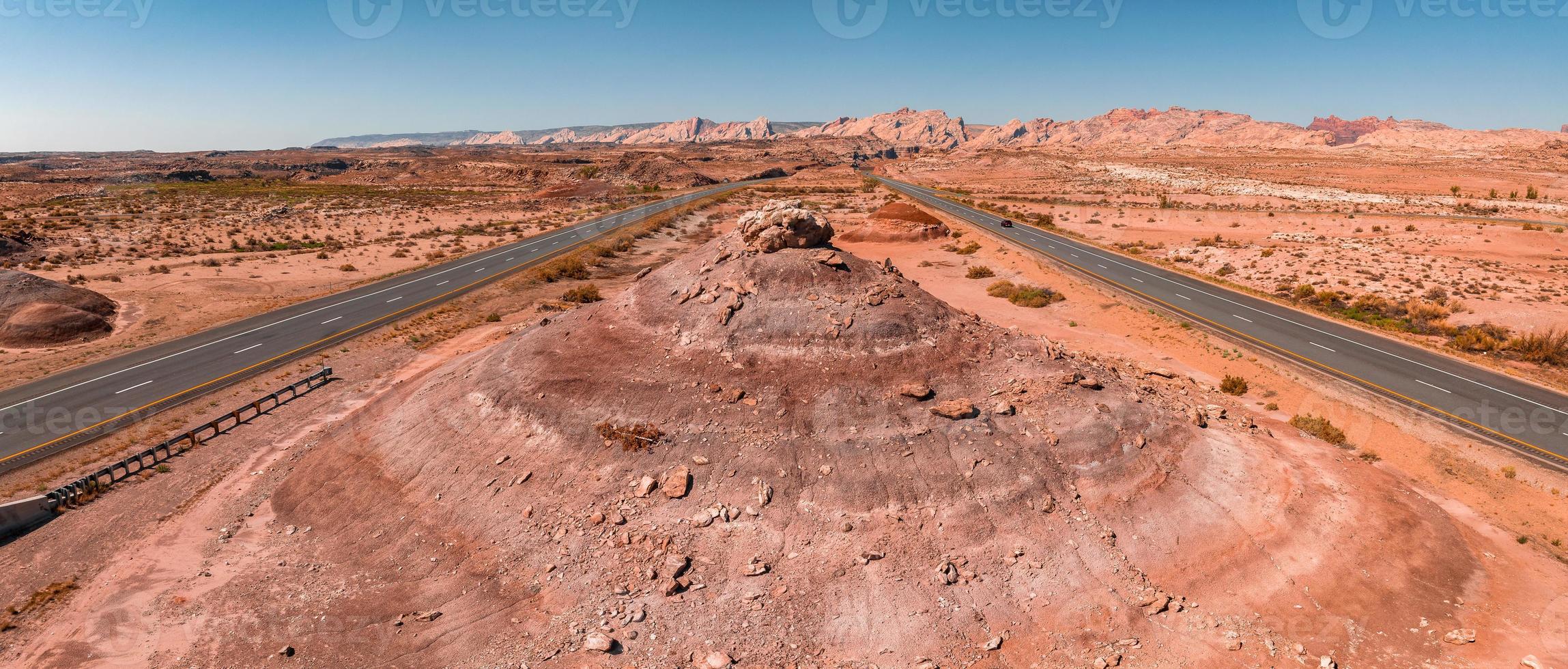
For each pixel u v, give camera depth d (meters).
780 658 15.32
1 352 37.91
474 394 24.80
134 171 191.00
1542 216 95.44
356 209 112.31
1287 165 184.12
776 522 18.61
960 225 91.31
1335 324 43.91
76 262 61.41
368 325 44.25
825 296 25.44
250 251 72.38
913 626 16.08
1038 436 21.47
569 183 177.00
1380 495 21.27
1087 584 17.34
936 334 25.16
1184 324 42.81
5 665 15.22
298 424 28.48
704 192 147.62
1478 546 19.36
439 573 18.12
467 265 65.75
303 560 18.95
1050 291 53.28
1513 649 15.38
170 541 19.94
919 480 19.62
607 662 15.16
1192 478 20.89
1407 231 79.94
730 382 22.52
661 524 18.70
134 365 36.16
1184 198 129.88
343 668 15.13
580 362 24.48
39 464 24.88
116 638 15.98
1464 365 35.53
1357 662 15.28
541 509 19.59
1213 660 15.32
